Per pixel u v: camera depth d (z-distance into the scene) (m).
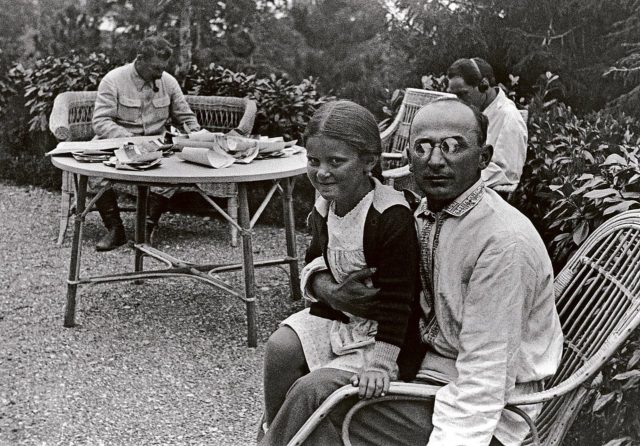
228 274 5.31
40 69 7.53
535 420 2.18
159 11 8.08
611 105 6.27
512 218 2.06
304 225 6.39
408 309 2.11
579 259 2.48
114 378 3.72
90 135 5.95
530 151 4.45
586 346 2.31
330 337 2.29
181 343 4.14
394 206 2.17
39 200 7.18
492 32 6.68
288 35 8.00
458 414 1.96
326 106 2.19
